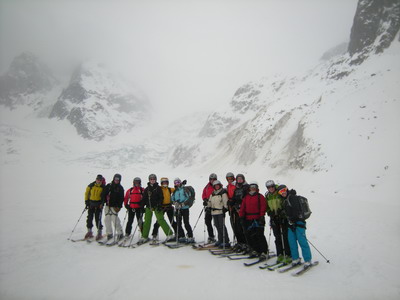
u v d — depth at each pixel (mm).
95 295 4906
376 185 22922
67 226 11867
